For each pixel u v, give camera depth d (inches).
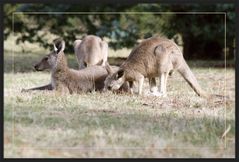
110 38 2295.8
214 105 1229.1
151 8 2266.2
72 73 1330.0
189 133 945.5
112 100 1210.6
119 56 2247.8
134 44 2292.1
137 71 1326.3
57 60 1317.7
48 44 2314.2
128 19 2314.2
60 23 2297.0
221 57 2333.9
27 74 1793.8
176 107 1178.0
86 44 1630.2
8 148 845.2
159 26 2310.5
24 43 2421.3
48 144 864.9
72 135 911.0
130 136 911.7
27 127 945.5
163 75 1338.6
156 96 1295.5
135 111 1112.8
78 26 2311.8
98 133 922.1
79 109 1106.7
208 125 1008.9
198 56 2346.2
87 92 1338.6
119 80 1302.9
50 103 1155.3
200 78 1724.9
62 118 1019.9
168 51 1339.8
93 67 1389.0
